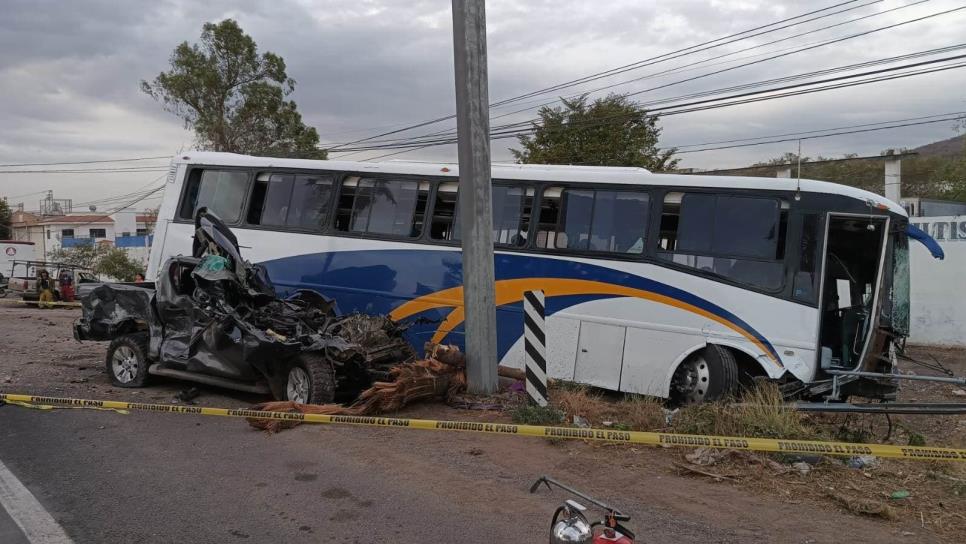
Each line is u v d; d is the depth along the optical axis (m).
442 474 6.36
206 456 6.83
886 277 9.01
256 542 4.85
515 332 10.54
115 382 10.50
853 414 8.93
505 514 5.39
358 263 11.62
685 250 9.65
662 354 9.62
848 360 9.16
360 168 11.88
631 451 7.06
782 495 5.86
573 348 10.14
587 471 6.49
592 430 6.46
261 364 8.93
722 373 9.18
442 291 11.06
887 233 8.99
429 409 8.77
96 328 10.68
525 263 10.54
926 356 16.39
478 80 9.34
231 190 12.69
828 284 9.42
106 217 70.00
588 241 10.23
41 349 14.66
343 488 5.95
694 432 7.43
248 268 10.13
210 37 37.03
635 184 10.06
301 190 12.21
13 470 6.36
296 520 5.25
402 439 7.50
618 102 28.98
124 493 5.79
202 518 5.27
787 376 9.02
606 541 2.73
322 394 8.67
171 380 11.12
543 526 5.16
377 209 11.70
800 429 7.16
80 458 6.73
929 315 18.08
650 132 29.16
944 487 6.04
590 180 10.34
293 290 11.97
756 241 9.33
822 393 8.93
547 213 10.56
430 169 11.44
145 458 6.75
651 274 9.77
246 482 6.09
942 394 12.12
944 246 17.91
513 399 9.00
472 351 9.36
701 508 5.56
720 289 9.38
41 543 4.79
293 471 6.39
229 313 9.28
